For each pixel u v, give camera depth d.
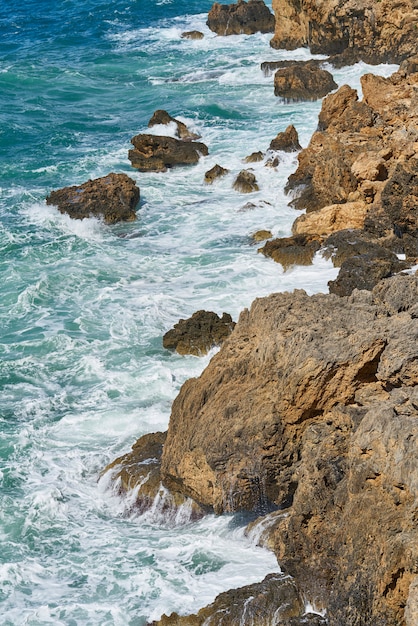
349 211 41.44
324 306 25.53
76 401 31.45
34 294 39.56
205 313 34.78
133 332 35.81
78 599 22.25
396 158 42.84
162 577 22.56
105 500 26.20
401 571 17.81
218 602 20.73
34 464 27.92
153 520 25.27
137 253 43.62
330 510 20.42
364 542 18.91
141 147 55.69
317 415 23.12
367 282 35.06
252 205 47.25
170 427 25.62
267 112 64.69
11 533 24.86
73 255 43.94
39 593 22.59
